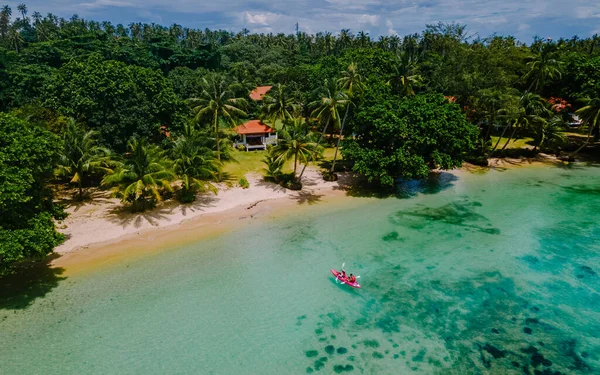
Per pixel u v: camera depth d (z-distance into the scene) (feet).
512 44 262.47
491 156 196.03
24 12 463.01
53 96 152.05
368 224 122.31
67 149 123.24
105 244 107.45
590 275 93.66
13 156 79.82
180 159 126.82
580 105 200.23
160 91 165.68
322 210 132.98
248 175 164.86
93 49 268.82
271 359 69.10
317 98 183.93
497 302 84.43
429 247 107.86
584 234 114.11
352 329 76.59
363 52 240.94
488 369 66.90
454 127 141.28
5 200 74.33
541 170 178.29
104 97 149.18
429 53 313.12
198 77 253.65
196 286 90.07
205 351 70.85
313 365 67.77
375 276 94.32
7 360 67.77
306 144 143.84
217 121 159.53
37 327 75.82
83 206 129.29
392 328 76.84
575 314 80.38
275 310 82.02
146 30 515.91
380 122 136.05
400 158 132.77
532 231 116.57
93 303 83.35
